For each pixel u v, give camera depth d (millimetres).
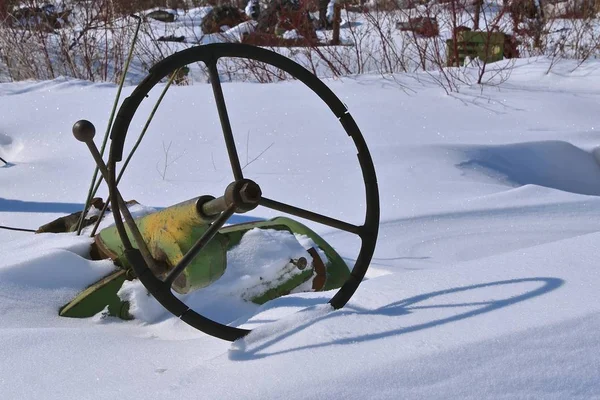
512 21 8523
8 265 2689
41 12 8602
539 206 4188
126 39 8633
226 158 5023
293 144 5195
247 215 4156
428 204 4223
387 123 5801
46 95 6227
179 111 5766
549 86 7273
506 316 1954
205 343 2191
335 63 8109
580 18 8945
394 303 2139
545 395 1689
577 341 1820
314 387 1718
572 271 2223
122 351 2164
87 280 2764
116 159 1979
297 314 2119
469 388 1704
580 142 5645
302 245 2938
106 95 6219
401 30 8203
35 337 2232
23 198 4598
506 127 5910
